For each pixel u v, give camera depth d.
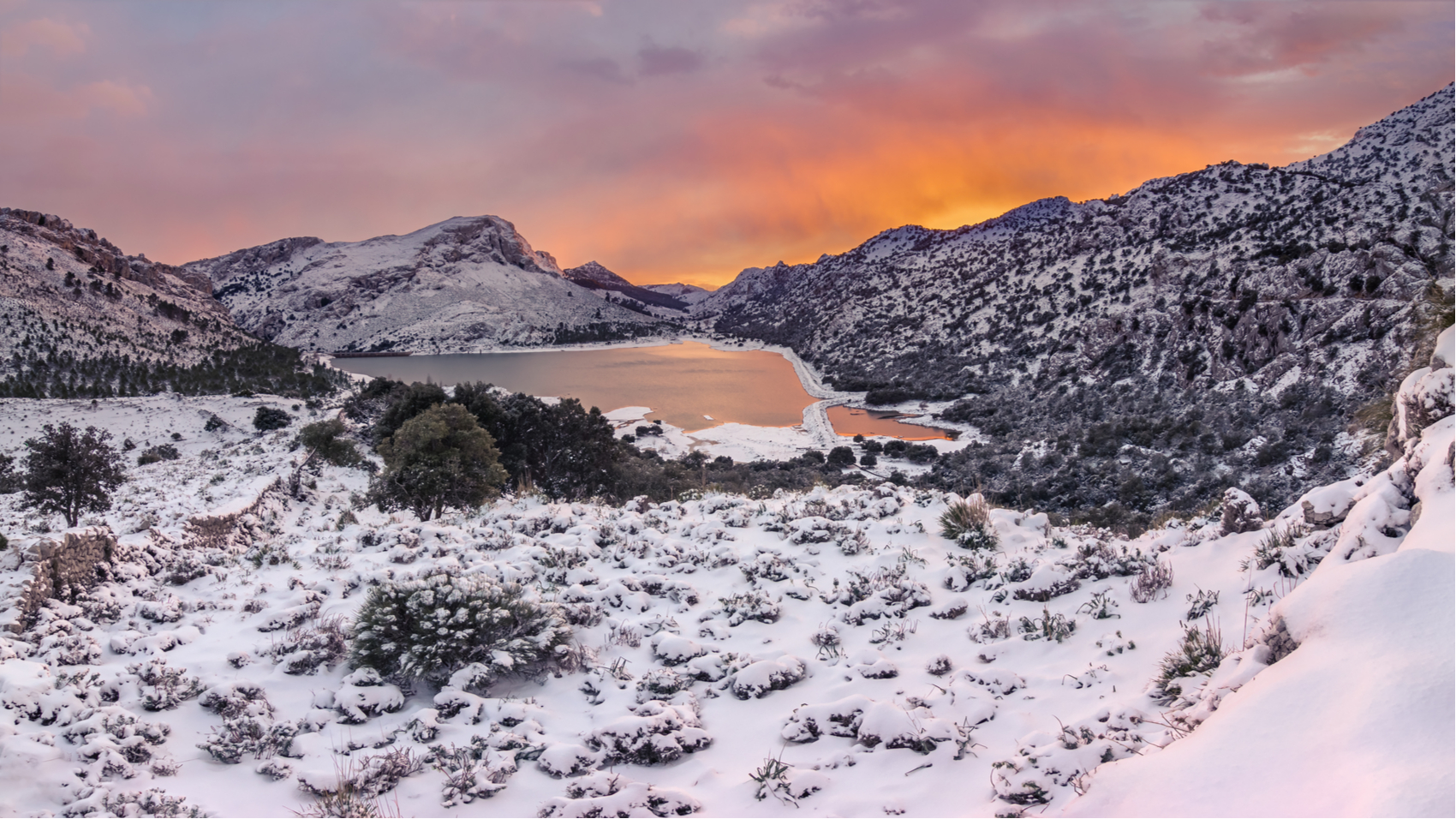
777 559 9.84
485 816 5.25
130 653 7.87
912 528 10.89
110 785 5.52
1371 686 3.56
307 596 9.27
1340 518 7.48
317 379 120.31
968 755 5.41
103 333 138.12
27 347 117.88
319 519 23.23
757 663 6.94
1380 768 3.11
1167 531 9.87
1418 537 5.28
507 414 44.31
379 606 7.74
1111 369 84.12
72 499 26.95
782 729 6.07
